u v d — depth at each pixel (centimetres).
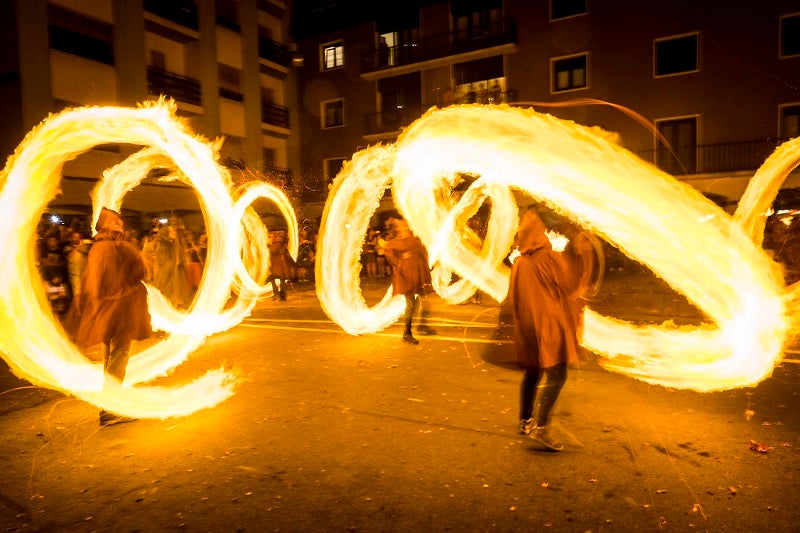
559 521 310
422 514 322
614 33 2508
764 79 2252
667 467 369
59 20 2008
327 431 450
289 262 1314
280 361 691
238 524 318
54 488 367
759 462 372
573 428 439
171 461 404
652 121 2456
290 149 3250
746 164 2288
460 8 2883
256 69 2939
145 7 2317
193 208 2245
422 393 540
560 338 396
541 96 2681
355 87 3162
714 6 2314
